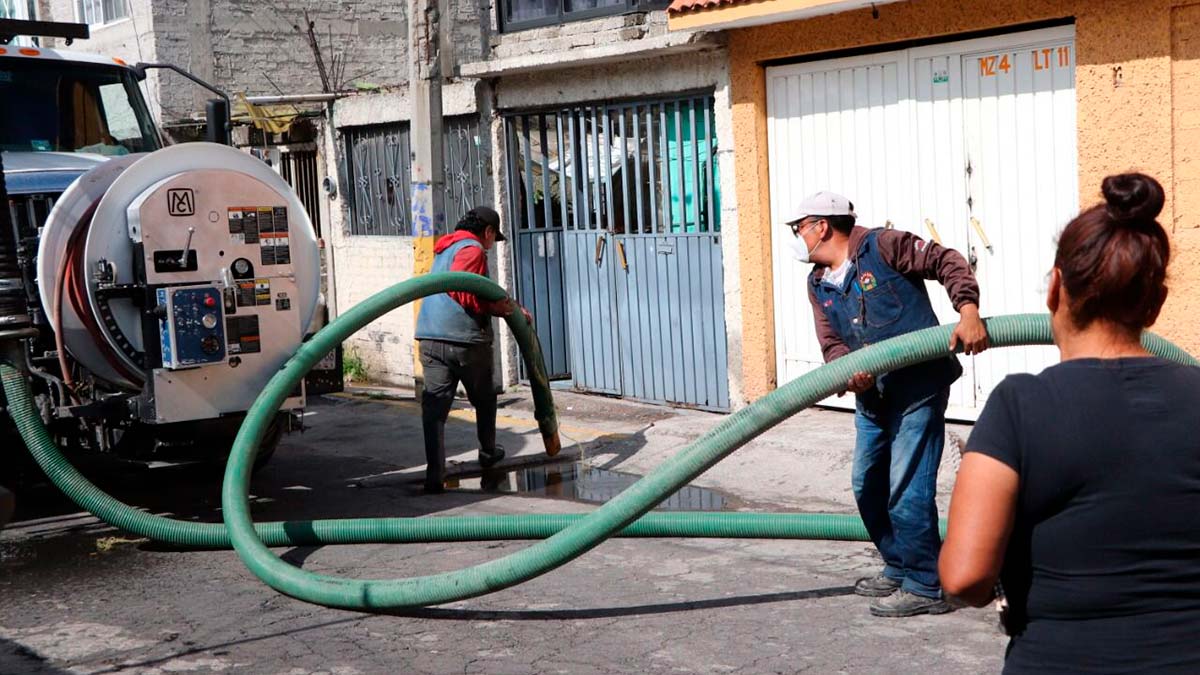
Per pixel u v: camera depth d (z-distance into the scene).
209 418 6.66
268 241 6.77
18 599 5.82
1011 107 7.71
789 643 4.84
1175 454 2.19
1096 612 2.19
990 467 2.24
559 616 5.29
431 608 5.47
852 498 7.12
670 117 9.72
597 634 5.04
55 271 6.57
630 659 4.75
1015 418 2.26
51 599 5.80
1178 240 7.00
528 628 5.16
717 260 9.48
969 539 2.23
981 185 7.91
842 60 8.53
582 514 6.79
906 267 4.93
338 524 6.50
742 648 4.80
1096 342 2.34
